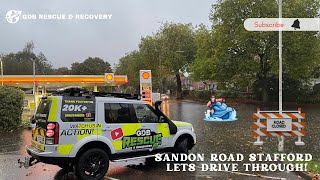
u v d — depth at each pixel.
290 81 39.75
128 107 8.52
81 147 7.52
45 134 7.30
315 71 41.12
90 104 7.84
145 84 18.05
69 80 42.66
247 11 35.84
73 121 7.49
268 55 35.69
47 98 7.73
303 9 34.19
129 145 8.37
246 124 19.48
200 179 7.91
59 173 8.32
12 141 13.16
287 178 8.02
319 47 35.16
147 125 8.77
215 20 38.66
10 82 41.09
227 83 43.25
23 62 83.38
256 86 42.47
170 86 77.06
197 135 15.02
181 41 58.31
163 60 57.41
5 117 15.92
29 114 22.83
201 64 43.72
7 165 9.17
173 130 9.30
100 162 7.76
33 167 8.91
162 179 7.89
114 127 8.11
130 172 8.52
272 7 33.72
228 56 37.28
